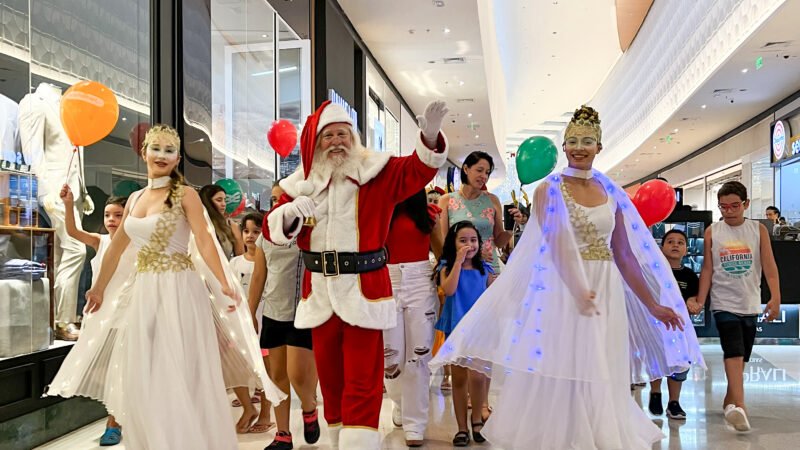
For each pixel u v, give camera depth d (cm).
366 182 271
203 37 586
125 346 283
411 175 266
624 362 280
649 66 1897
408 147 1742
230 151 702
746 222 423
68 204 412
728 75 1241
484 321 292
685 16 1468
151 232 288
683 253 478
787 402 477
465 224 387
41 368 389
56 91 503
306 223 269
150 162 301
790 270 756
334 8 962
